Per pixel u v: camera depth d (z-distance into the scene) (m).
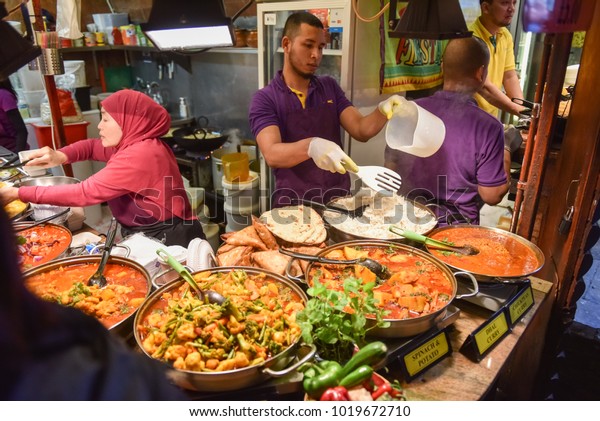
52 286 1.54
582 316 3.11
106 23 5.22
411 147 1.99
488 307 1.56
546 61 1.77
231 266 1.62
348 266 1.64
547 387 2.31
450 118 2.30
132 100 2.38
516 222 2.05
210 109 5.07
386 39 3.10
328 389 1.09
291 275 1.61
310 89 2.71
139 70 5.85
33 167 2.59
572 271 2.02
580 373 2.39
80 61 4.87
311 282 1.54
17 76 4.67
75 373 0.56
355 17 2.82
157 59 5.46
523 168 1.96
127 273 1.62
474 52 2.22
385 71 3.19
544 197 2.22
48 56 2.44
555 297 2.08
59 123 2.71
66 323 0.61
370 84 3.12
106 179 2.28
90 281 1.55
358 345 1.25
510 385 2.34
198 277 1.51
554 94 1.76
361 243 1.81
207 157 4.31
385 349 1.11
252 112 2.66
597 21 1.74
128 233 2.54
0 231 0.53
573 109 1.91
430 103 2.38
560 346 2.29
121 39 5.21
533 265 1.68
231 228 4.03
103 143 2.44
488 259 1.72
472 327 1.52
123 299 1.46
